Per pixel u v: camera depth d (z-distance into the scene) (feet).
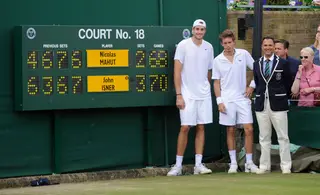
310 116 47.34
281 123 46.62
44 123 46.80
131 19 49.26
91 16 47.96
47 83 45.83
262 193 37.50
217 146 52.29
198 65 48.06
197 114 48.39
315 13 59.11
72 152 47.65
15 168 45.98
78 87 46.70
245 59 48.42
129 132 49.55
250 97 48.52
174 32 49.52
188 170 50.26
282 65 46.57
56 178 46.44
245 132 48.32
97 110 48.37
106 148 48.78
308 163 46.75
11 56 45.70
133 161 49.75
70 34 46.42
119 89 47.83
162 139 50.57
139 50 48.42
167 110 50.60
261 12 49.98
